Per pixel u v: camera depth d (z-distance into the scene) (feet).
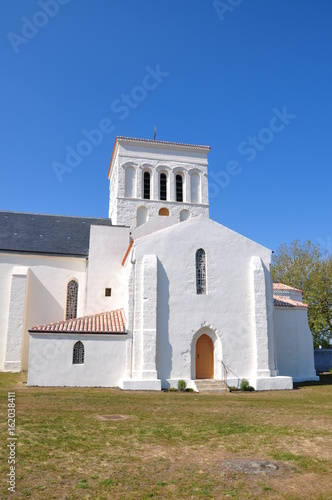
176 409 53.62
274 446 35.81
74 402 56.54
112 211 131.23
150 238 82.89
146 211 121.08
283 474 29.07
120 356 77.30
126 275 88.17
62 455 32.04
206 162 128.77
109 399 60.44
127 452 33.35
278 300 104.22
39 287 102.37
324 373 133.28
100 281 99.04
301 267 160.35
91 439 36.76
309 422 46.19
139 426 42.39
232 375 79.77
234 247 86.84
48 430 39.27
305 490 26.37
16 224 114.32
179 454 33.17
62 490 25.52
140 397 63.93
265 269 87.35
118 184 120.67
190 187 126.21
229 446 35.63
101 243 101.45
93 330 77.87
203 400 62.95
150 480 27.50
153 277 79.56
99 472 28.73
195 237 85.40
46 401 56.75
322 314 150.30
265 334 82.58
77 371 75.36
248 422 45.70
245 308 83.92
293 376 97.60
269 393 74.18
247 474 28.94
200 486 26.66
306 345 101.19
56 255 104.27
